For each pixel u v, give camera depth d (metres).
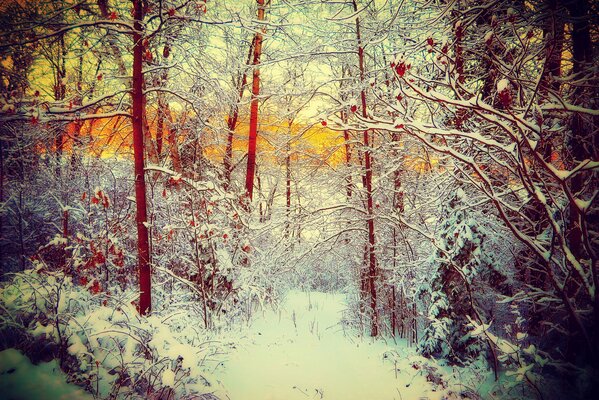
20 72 6.64
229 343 6.00
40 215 9.30
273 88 11.37
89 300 5.43
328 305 10.56
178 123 8.58
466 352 5.53
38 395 3.19
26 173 8.41
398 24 6.23
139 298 6.02
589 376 3.53
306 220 8.80
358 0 7.82
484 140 3.61
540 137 3.28
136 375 4.06
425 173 8.52
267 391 4.87
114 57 7.42
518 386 4.29
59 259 7.29
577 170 3.10
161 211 8.31
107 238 6.11
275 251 9.41
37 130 6.64
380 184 8.40
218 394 4.47
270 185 17.61
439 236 6.14
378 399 4.77
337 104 9.32
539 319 5.57
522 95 3.69
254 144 10.94
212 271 7.11
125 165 9.78
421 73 5.75
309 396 4.82
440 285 5.87
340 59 9.00
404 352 6.51
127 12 6.99
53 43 6.02
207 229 6.83
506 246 6.23
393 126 3.88
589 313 3.81
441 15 4.50
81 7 5.91
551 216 3.45
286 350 6.57
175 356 4.30
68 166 8.69
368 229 8.48
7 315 4.02
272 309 9.34
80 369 3.71
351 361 6.16
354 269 9.45
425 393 4.79
